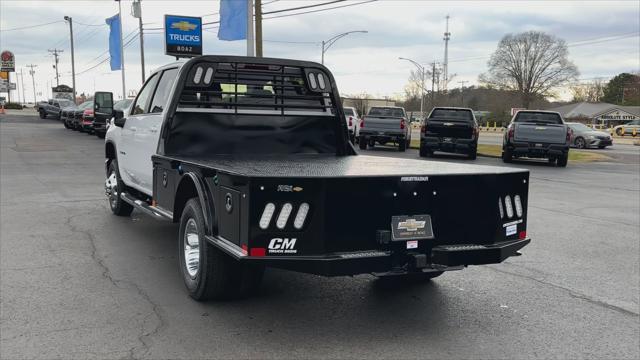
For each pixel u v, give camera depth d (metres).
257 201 3.85
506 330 4.39
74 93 70.38
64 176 13.74
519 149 19.11
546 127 18.83
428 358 3.87
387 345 4.07
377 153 22.83
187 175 4.96
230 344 4.03
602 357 3.93
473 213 4.44
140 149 6.96
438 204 4.32
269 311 4.72
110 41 39.06
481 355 3.93
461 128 20.34
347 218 4.03
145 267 5.96
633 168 19.19
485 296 5.24
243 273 4.73
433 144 20.48
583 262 6.50
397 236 4.16
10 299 4.90
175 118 6.00
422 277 5.56
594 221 9.02
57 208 9.38
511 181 4.61
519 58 106.19
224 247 4.16
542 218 9.27
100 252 6.55
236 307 4.80
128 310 4.68
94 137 28.91
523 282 5.70
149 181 6.75
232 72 6.23
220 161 5.27
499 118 92.00
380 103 69.25
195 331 4.25
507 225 4.62
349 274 3.99
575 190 12.95
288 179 3.88
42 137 28.55
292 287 5.41
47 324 4.34
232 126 6.23
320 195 3.94
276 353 3.89
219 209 4.41
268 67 6.44
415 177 4.21
